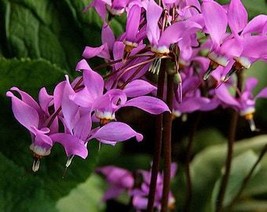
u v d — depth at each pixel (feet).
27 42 1.62
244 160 1.90
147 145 2.15
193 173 1.95
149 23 1.23
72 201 1.92
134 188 1.73
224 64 1.24
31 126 1.23
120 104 1.23
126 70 1.25
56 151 1.56
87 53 1.32
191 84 1.46
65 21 1.61
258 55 1.24
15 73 1.45
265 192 1.90
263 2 1.53
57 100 1.24
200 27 1.22
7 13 1.62
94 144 1.53
